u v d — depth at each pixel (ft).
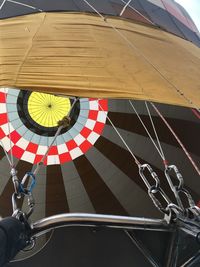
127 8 27.02
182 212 10.98
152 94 14.89
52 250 22.20
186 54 23.15
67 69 15.01
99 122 53.88
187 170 49.70
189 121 50.16
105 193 53.98
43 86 13.30
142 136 53.42
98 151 54.90
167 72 18.16
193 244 11.71
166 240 12.17
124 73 16.03
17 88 13.03
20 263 22.70
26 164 53.11
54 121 53.26
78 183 54.24
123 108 52.85
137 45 20.42
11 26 19.40
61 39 17.89
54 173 53.88
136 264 15.62
